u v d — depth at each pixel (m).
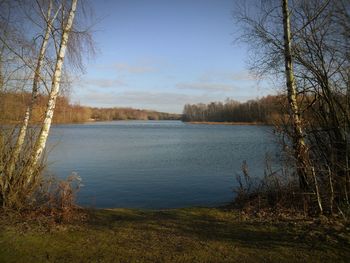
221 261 4.82
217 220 6.87
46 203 6.98
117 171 17.31
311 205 7.06
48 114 7.58
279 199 7.58
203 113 151.38
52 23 7.82
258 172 16.38
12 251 5.04
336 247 5.23
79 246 5.34
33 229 5.93
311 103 7.41
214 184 13.88
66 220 6.63
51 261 4.77
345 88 7.11
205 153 25.89
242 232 6.04
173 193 12.31
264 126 11.20
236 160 21.39
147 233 6.03
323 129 7.09
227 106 130.75
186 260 4.85
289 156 7.39
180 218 7.13
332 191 6.53
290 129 7.54
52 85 7.72
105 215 7.45
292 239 5.61
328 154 7.12
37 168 7.20
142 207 10.38
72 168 18.31
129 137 48.53
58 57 7.77
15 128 7.20
